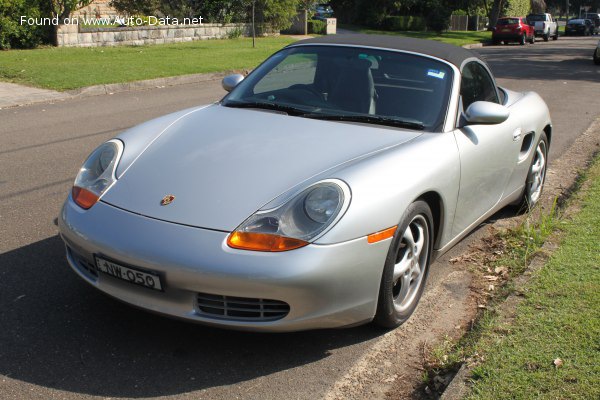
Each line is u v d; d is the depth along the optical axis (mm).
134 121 9305
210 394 2938
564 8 110438
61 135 8164
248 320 2994
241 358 3238
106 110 10227
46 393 2883
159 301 3072
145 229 3090
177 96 12000
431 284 4215
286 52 4684
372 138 3664
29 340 3303
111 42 20156
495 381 2887
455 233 4117
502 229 5258
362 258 3074
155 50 19078
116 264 3096
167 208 3166
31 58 15500
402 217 3283
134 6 23250
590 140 8758
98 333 3396
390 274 3283
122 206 3256
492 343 3225
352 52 4422
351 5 44938
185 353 3256
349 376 3135
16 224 4926
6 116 9414
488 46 35875
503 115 4008
